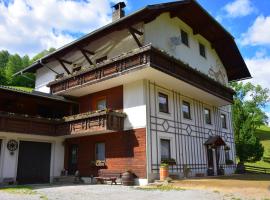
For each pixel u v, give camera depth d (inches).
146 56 639.1
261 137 2723.9
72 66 921.5
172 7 771.4
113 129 689.6
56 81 844.6
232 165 1069.8
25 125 724.0
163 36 786.8
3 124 677.3
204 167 871.1
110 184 689.0
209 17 861.2
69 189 566.9
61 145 845.2
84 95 847.7
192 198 412.8
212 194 448.8
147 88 711.7
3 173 710.5
